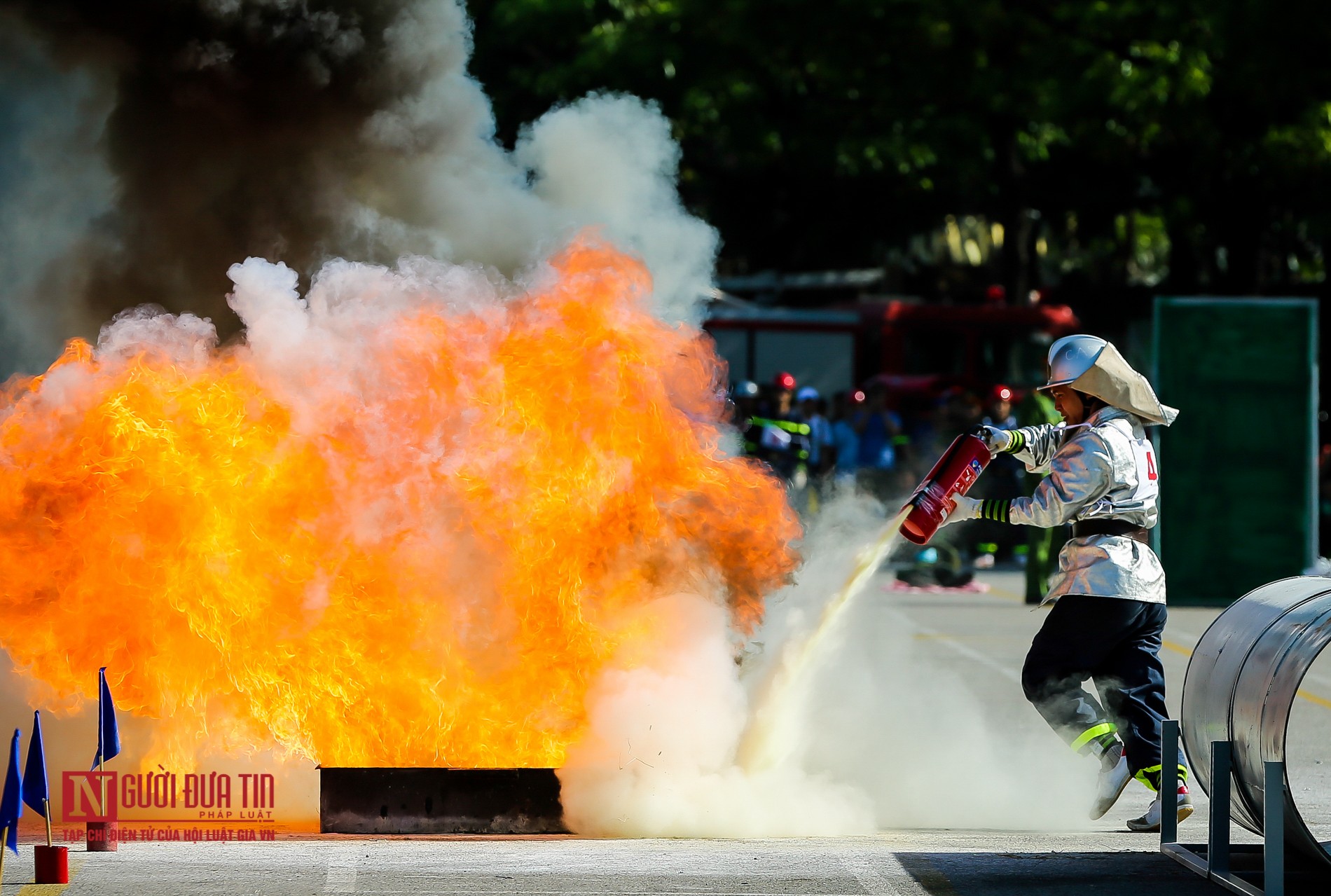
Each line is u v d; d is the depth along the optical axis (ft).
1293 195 302.66
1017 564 257.96
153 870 66.49
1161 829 71.92
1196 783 91.25
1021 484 252.62
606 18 305.73
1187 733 73.82
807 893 63.62
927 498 78.64
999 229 433.07
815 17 287.28
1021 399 315.58
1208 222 313.53
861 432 245.04
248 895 62.08
